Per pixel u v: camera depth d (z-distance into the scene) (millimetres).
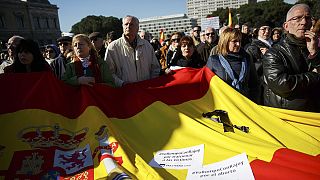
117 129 3021
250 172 2215
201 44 6086
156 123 3096
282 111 3045
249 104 3199
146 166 2359
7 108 3137
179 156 2578
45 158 2600
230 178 2215
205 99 3451
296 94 2973
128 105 3402
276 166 2193
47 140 2848
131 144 2801
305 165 2186
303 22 2867
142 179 2219
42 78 3332
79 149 2699
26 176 2406
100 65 3826
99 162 2463
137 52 4121
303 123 2975
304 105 3033
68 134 2949
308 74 2881
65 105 3287
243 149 2473
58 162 2543
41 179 2361
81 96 3398
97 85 3469
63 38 5191
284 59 2953
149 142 2861
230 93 3350
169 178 2309
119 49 4059
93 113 3086
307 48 2957
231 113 3164
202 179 2258
